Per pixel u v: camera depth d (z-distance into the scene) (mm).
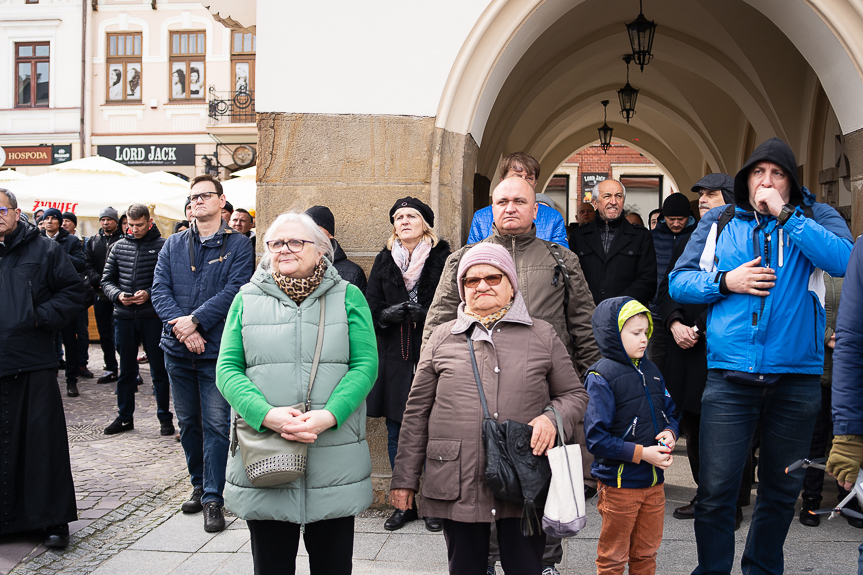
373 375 2746
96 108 20938
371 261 4766
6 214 3990
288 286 2707
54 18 20734
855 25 4324
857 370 2422
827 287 4273
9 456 3977
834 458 2412
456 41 4676
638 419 2908
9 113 20969
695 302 3133
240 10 5727
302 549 3912
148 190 11438
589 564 3623
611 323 2920
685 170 14852
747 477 4250
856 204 4500
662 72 11219
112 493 4969
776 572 3133
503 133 10078
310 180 4801
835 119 7711
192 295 4500
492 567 3195
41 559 3811
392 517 4211
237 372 2650
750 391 3004
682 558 3639
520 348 2621
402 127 4723
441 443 2580
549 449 2477
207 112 20578
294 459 2473
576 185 22531
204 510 4266
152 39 20625
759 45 8242
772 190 2920
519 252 3436
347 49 4754
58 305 4078
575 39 9242
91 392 8836
